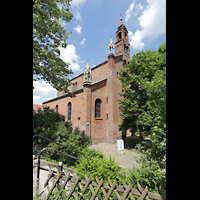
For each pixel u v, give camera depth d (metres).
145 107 11.36
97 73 19.84
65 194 2.80
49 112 10.93
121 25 20.58
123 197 2.16
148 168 3.48
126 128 13.02
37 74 7.07
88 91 15.04
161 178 3.06
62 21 6.55
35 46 6.20
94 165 3.37
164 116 2.58
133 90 12.37
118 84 17.48
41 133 7.91
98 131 15.48
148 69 10.78
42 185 3.69
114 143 15.13
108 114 16.17
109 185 2.40
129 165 8.33
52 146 7.23
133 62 12.31
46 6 5.61
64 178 2.95
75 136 9.07
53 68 7.14
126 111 12.77
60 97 21.48
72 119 17.69
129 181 3.29
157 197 1.97
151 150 3.12
